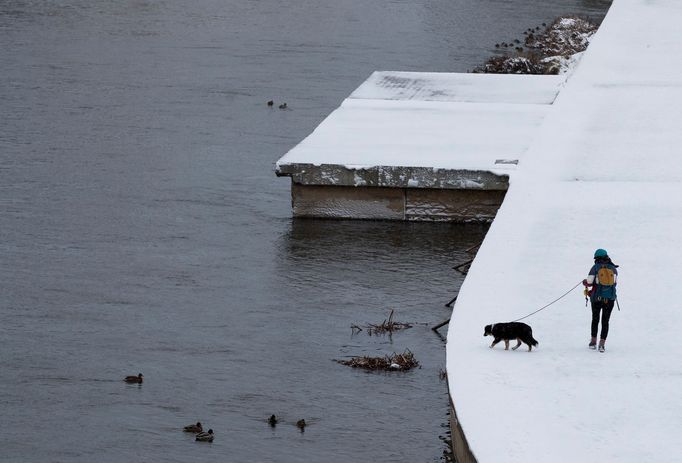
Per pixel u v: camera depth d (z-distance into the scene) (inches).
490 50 3410.4
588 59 2613.2
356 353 1390.3
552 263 1401.3
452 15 4037.9
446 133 2090.3
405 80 2544.3
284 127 2524.6
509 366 1111.0
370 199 1913.1
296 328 1470.2
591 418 1003.9
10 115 2593.5
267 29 3757.4
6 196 2021.4
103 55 3299.7
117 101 2746.1
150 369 1343.5
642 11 3262.8
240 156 2295.8
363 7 4210.1
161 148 2345.0
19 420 1211.9
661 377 1083.9
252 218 1931.6
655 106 2171.5
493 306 1268.5
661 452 945.5
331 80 3004.4
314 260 1728.6
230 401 1259.2
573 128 2039.9
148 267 1692.9
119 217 1923.0
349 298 1576.0
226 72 3090.6
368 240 1822.1
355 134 2085.4
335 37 3622.0
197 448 1150.3
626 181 1737.2
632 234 1504.7
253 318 1504.7
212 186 2100.1
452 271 1680.6
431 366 1349.7
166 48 3420.3
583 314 1243.8
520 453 944.9
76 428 1195.3
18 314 1510.8
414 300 1567.4
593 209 1608.0
